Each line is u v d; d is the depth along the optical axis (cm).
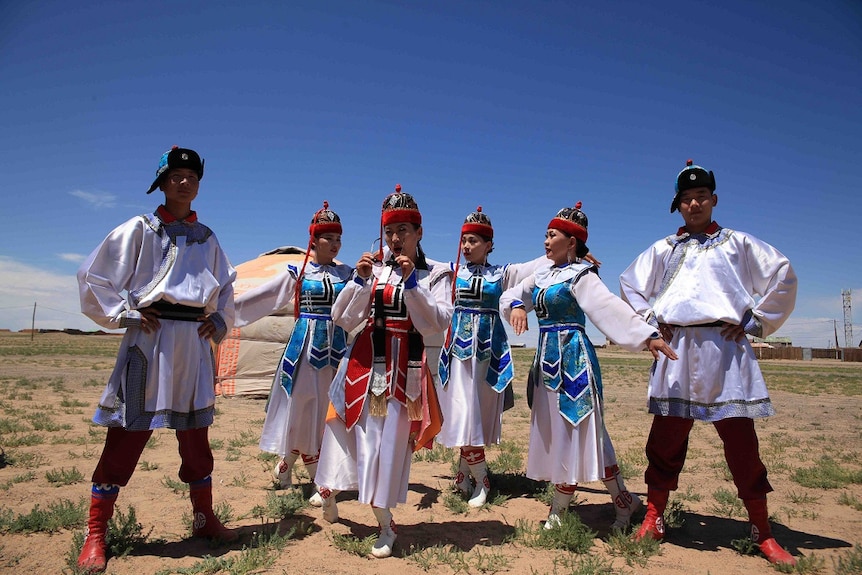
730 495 595
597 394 473
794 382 3100
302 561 407
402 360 430
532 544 452
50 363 3080
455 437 575
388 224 443
